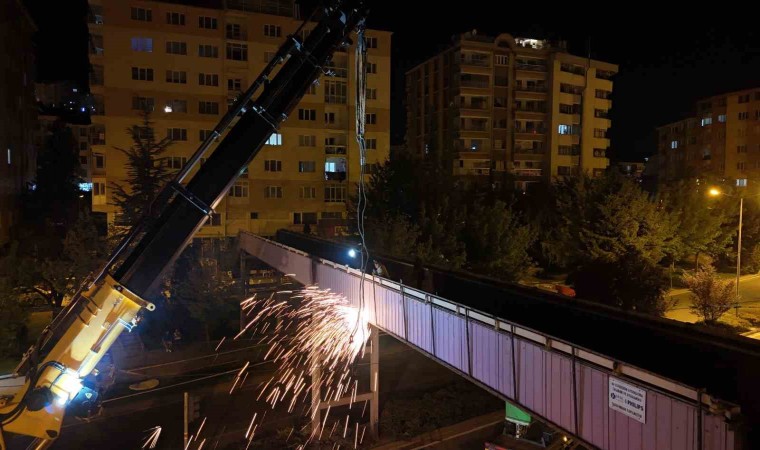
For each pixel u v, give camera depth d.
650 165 100.62
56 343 6.64
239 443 18.45
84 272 29.75
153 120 46.66
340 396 22.28
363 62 7.45
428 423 19.72
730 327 29.88
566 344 9.21
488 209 36.47
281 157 50.88
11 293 25.08
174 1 47.81
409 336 14.57
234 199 49.56
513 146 69.50
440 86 71.31
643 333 10.96
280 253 28.36
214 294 30.38
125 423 20.05
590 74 72.19
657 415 7.62
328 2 7.29
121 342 28.97
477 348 11.75
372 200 37.06
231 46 48.72
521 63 69.50
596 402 8.65
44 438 6.54
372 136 53.69
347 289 18.69
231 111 7.06
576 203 42.12
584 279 29.64
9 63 45.56
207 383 23.86
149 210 7.03
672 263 42.84
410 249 29.03
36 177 55.56
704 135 83.56
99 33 45.22
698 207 41.94
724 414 6.62
